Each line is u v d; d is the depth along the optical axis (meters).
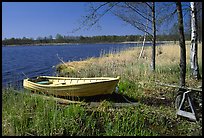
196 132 6.64
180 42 7.94
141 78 11.98
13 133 6.48
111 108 8.16
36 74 20.20
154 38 13.38
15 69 23.67
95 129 6.84
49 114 6.91
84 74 14.06
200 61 13.54
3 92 8.48
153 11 13.34
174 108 8.23
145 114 7.61
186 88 7.82
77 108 7.43
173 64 14.34
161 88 10.48
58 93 9.53
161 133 6.65
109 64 16.03
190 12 11.99
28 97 8.19
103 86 9.21
